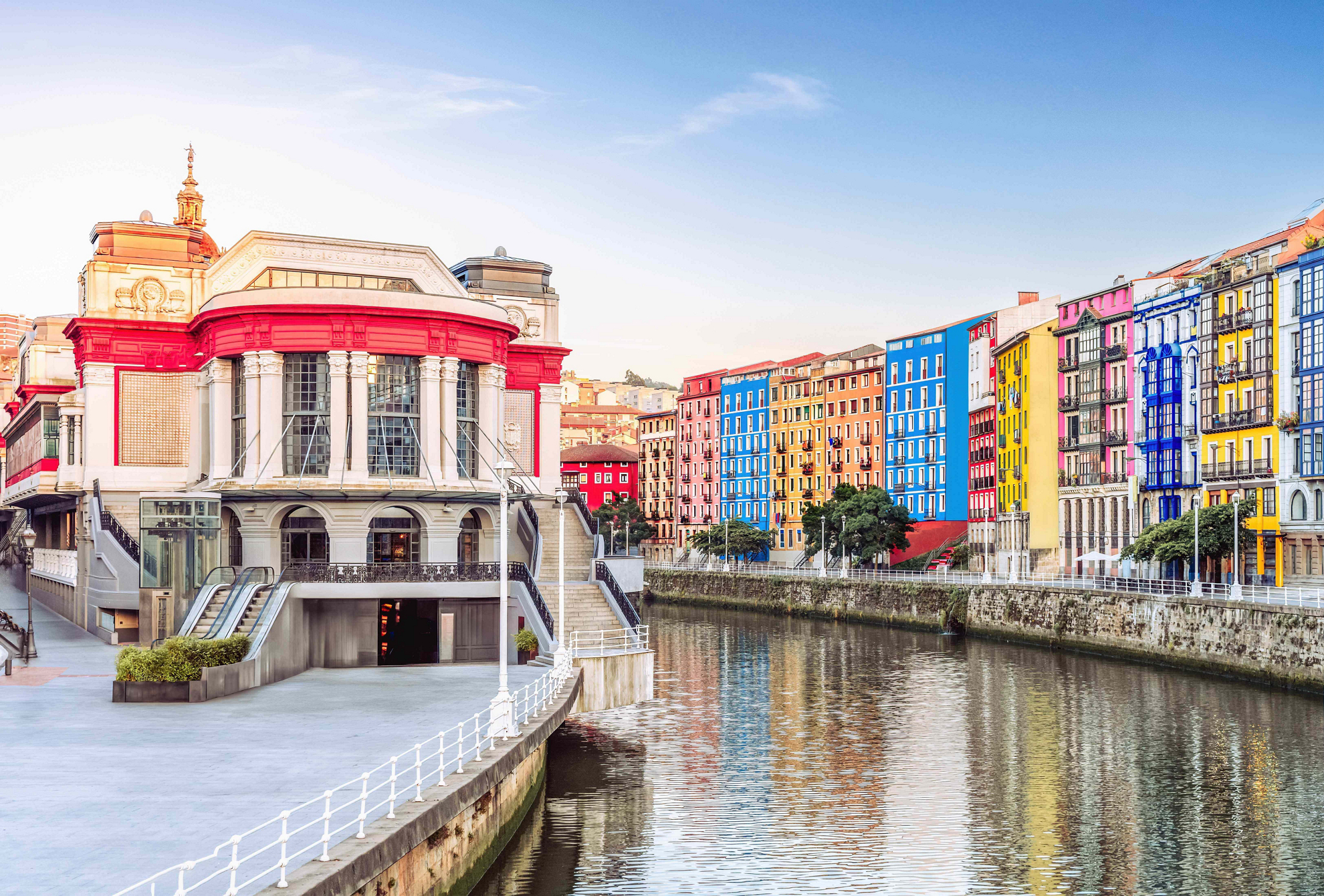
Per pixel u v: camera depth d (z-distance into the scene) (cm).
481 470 6066
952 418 13638
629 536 17462
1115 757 4497
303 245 6281
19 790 2511
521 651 5066
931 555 13112
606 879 3003
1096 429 10406
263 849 1794
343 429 5622
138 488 6159
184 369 6222
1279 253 8119
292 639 4838
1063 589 8175
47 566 7506
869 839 3406
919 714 5488
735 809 3709
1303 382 7706
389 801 2280
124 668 3794
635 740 4847
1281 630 6012
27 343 7644
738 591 12912
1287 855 3303
